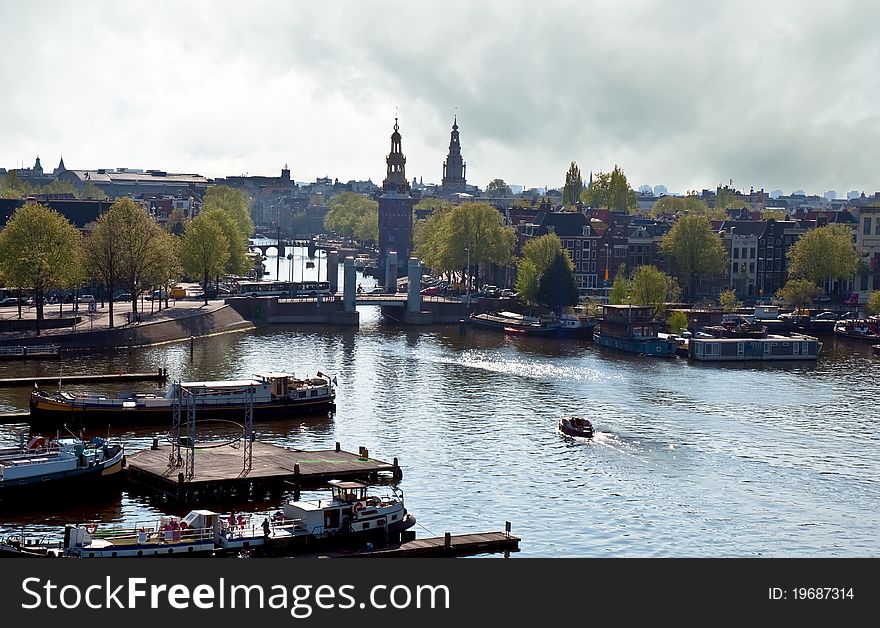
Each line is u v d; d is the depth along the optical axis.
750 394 184.25
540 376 197.88
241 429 151.88
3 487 116.56
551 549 108.31
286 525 106.50
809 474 134.62
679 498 124.56
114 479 122.88
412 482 128.25
